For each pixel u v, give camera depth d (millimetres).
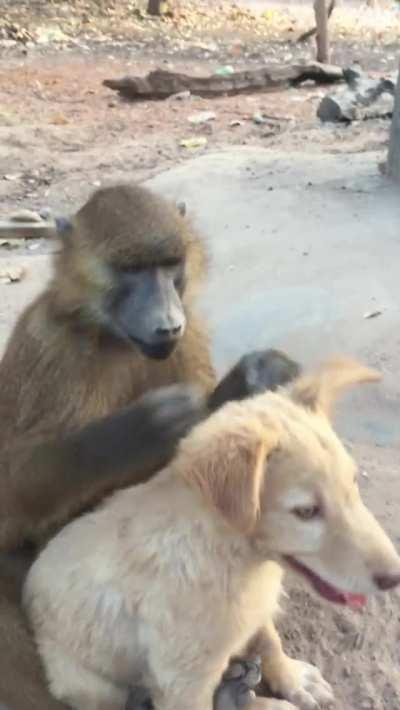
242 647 1450
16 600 1524
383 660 1594
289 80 5160
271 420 1309
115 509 1393
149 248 1524
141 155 4062
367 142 3787
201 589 1336
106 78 5570
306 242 2668
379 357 2225
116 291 1521
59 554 1409
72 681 1433
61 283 1533
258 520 1301
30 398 1499
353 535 1301
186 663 1360
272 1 7793
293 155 3504
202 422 1343
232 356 2293
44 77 5539
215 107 4812
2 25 6613
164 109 4820
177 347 1578
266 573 1360
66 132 4465
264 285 2498
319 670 1578
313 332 2322
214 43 6602
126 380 1542
